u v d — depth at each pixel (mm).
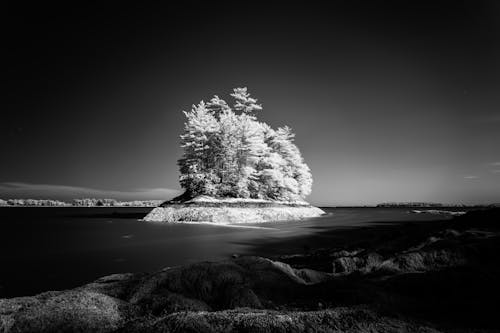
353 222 56875
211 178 65625
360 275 11484
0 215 104250
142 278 9211
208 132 69500
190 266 9734
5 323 6004
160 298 7711
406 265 11227
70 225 53094
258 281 9062
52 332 5902
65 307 6652
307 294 8234
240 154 71188
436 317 6250
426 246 13398
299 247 24922
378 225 48500
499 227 15477
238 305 7617
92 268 18125
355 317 5746
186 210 59344
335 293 7805
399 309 6656
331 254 16875
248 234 35000
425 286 8562
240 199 66312
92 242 29562
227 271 9422
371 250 15852
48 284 14805
